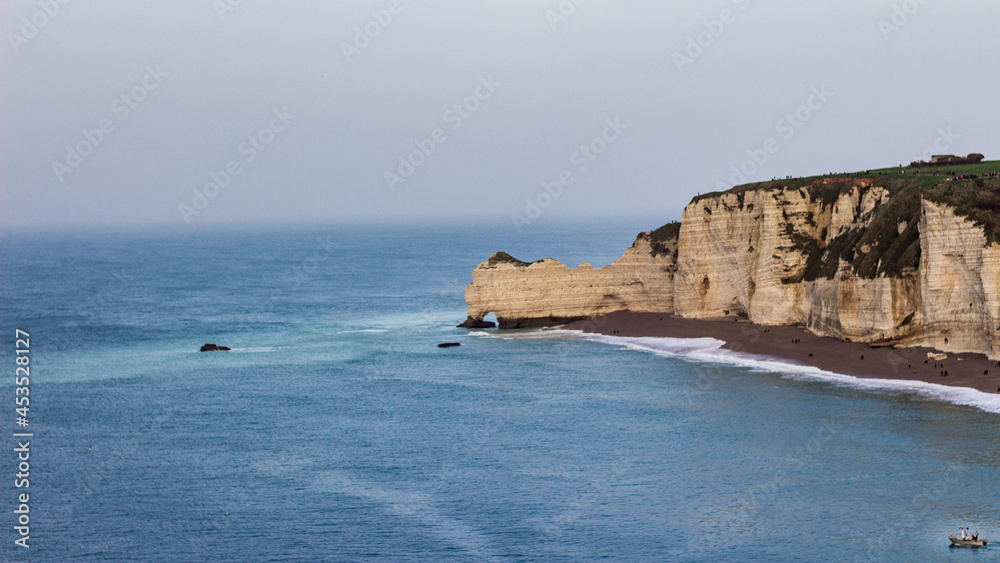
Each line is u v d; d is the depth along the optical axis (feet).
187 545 207.41
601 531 206.90
